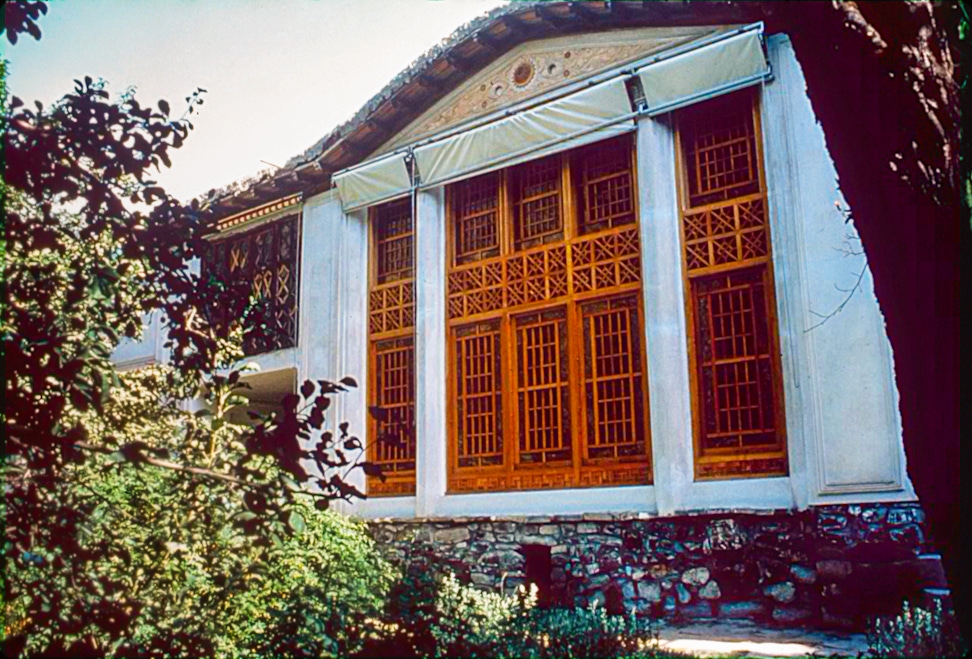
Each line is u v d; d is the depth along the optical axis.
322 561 7.26
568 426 10.74
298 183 14.02
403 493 12.21
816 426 8.80
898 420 8.38
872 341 8.60
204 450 5.25
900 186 4.39
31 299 4.14
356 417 12.82
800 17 4.31
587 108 10.80
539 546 10.56
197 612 5.10
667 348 9.85
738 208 9.80
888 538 8.25
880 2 4.14
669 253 10.09
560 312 11.05
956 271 4.41
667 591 9.45
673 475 9.59
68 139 4.27
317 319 13.57
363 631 4.83
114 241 4.53
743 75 9.70
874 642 6.60
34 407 3.93
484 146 11.78
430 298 12.15
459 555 11.08
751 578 9.02
